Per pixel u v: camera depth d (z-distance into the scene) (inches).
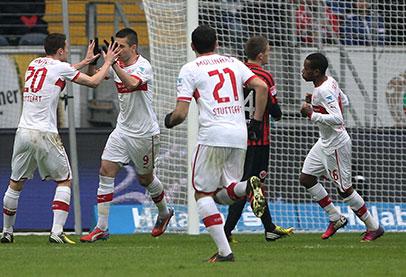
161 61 1955.0
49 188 2039.9
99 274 1031.0
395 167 2052.2
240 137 1130.0
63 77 1517.0
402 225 2018.9
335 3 2103.8
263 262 1168.8
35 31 2484.0
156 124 1611.7
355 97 2087.8
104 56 1531.7
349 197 1656.0
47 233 1959.9
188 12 1854.1
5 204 1571.1
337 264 1153.4
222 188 1146.7
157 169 1964.8
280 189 2042.3
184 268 1084.5
